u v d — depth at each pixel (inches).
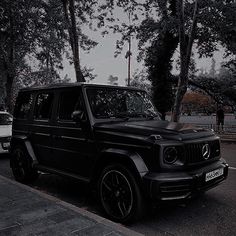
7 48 762.2
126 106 206.2
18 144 252.5
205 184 162.2
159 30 745.0
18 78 872.3
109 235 128.4
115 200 165.0
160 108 868.6
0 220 144.7
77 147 192.2
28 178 244.7
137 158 154.2
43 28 747.4
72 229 134.5
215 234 150.9
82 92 191.0
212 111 1972.2
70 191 228.7
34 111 240.5
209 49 717.9
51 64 806.5
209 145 173.6
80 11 753.0
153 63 851.4
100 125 179.5
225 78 826.8
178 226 160.7
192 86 885.8
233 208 188.2
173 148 152.6
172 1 744.3
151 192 145.6
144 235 136.7
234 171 297.3
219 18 617.9
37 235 128.6
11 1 670.5
